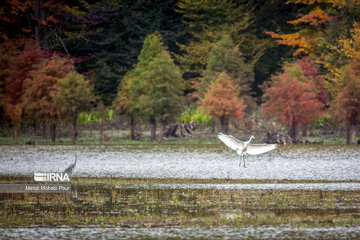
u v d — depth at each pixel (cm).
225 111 5181
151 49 5703
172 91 5259
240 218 1551
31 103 4956
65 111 4784
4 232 1412
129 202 1812
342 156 3406
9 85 5494
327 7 5869
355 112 4541
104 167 2856
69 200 1856
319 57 5916
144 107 5219
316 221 1515
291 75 5422
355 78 4547
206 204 1766
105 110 6031
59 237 1365
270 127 6038
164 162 3094
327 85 5188
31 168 2812
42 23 6362
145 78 5316
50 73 5034
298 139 4803
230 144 1842
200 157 3384
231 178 2408
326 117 5775
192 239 1341
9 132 5762
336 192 1991
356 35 5053
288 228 1442
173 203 1791
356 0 5400
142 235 1380
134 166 2897
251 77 6419
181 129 5453
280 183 2244
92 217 1583
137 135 5466
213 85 5259
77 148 4141
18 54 6022
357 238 1345
